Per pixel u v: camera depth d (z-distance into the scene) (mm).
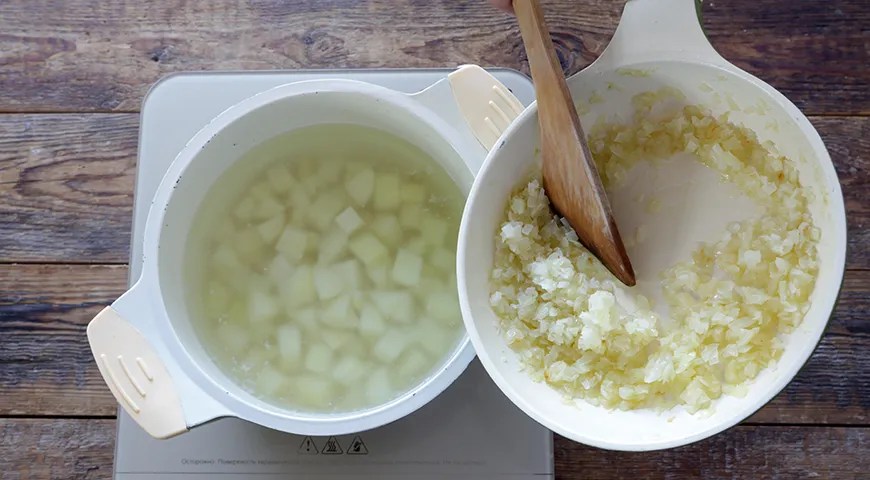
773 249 499
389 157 613
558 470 624
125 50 665
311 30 667
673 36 482
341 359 583
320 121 598
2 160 651
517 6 460
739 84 486
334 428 526
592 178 454
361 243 604
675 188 533
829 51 665
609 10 668
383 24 668
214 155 574
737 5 669
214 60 663
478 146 554
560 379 503
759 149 513
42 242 645
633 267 528
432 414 596
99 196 650
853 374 631
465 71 553
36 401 628
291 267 600
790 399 631
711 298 513
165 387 524
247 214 609
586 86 500
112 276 643
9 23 666
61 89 660
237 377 574
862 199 646
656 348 511
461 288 482
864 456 624
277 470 589
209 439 593
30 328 635
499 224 523
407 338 584
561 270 506
